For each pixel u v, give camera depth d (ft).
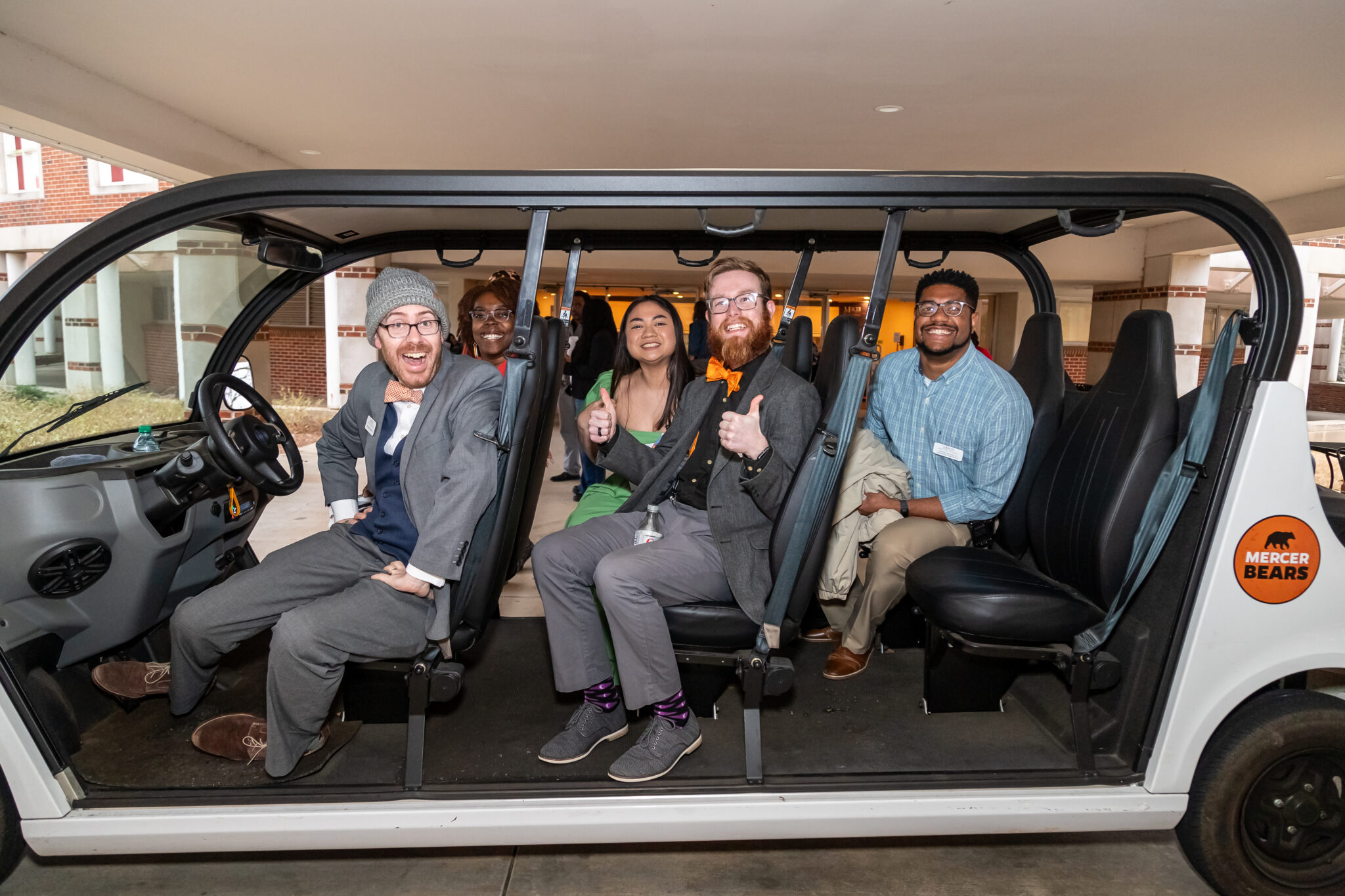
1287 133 17.13
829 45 12.80
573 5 11.31
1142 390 6.24
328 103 16.03
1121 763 5.93
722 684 6.53
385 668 5.74
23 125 13.61
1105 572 6.05
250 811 5.30
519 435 5.58
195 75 14.34
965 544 7.92
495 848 6.28
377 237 7.71
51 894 5.73
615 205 5.19
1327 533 5.49
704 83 14.74
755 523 6.12
